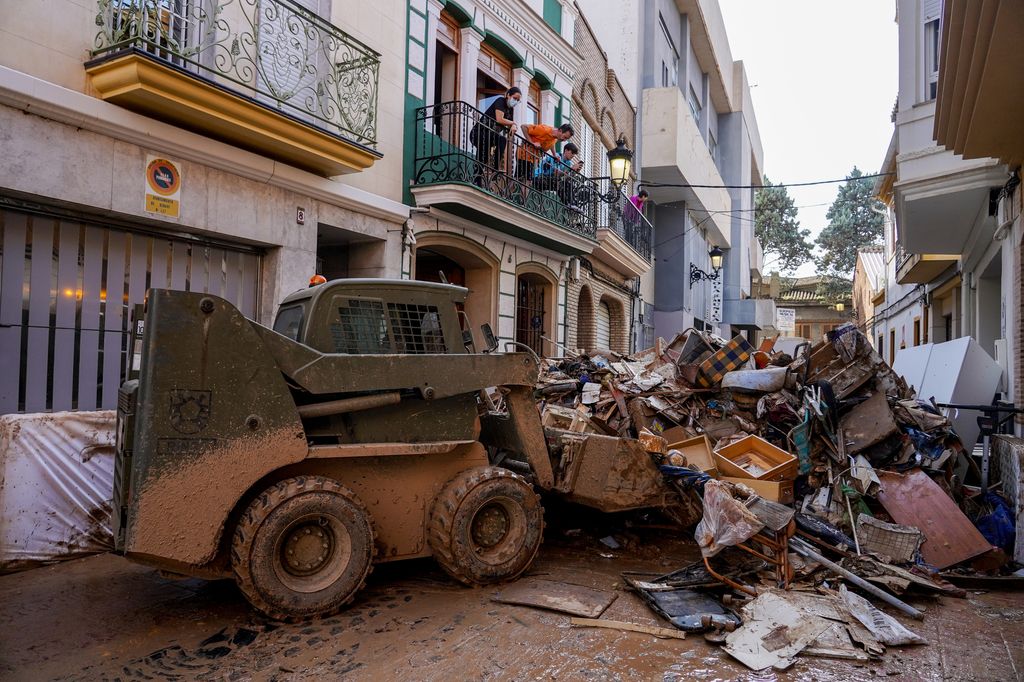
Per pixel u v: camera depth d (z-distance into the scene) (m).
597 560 5.35
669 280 21.11
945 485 6.30
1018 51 5.33
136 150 6.25
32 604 4.18
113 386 6.52
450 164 10.23
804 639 3.69
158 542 3.53
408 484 4.54
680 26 22.64
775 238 50.72
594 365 9.00
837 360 7.16
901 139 9.56
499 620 4.03
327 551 4.07
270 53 7.04
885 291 27.17
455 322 4.84
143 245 6.73
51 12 5.64
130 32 5.79
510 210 10.36
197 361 3.68
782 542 4.66
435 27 10.01
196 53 6.66
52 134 5.63
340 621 3.97
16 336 5.79
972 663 3.58
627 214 16.20
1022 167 7.70
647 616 4.14
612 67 18.72
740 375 7.57
